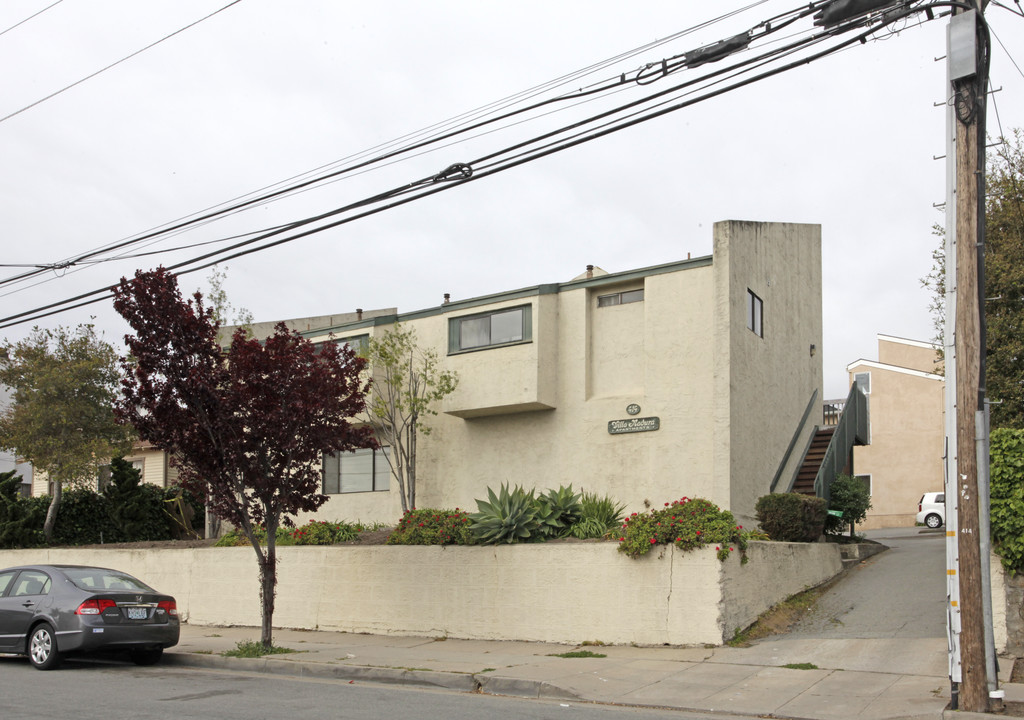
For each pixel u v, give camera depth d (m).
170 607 13.75
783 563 14.75
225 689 11.06
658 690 10.55
